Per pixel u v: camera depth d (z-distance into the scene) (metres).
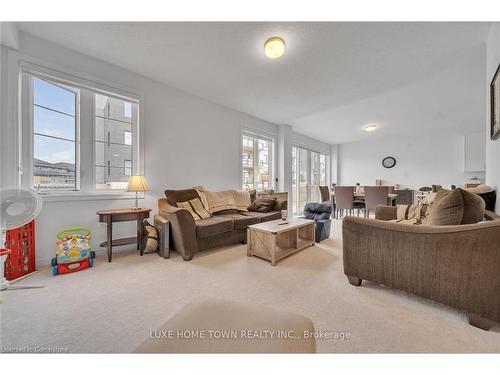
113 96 2.68
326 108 4.06
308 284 1.80
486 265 1.21
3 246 1.80
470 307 1.26
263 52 2.34
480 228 1.22
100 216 2.32
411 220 2.37
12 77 2.01
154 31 2.04
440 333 1.21
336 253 2.63
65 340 1.15
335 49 2.26
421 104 3.94
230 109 4.12
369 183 7.12
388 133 6.21
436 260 1.37
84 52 2.39
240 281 1.86
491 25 1.89
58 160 2.36
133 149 2.90
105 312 1.41
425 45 2.18
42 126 2.25
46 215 2.22
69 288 1.73
